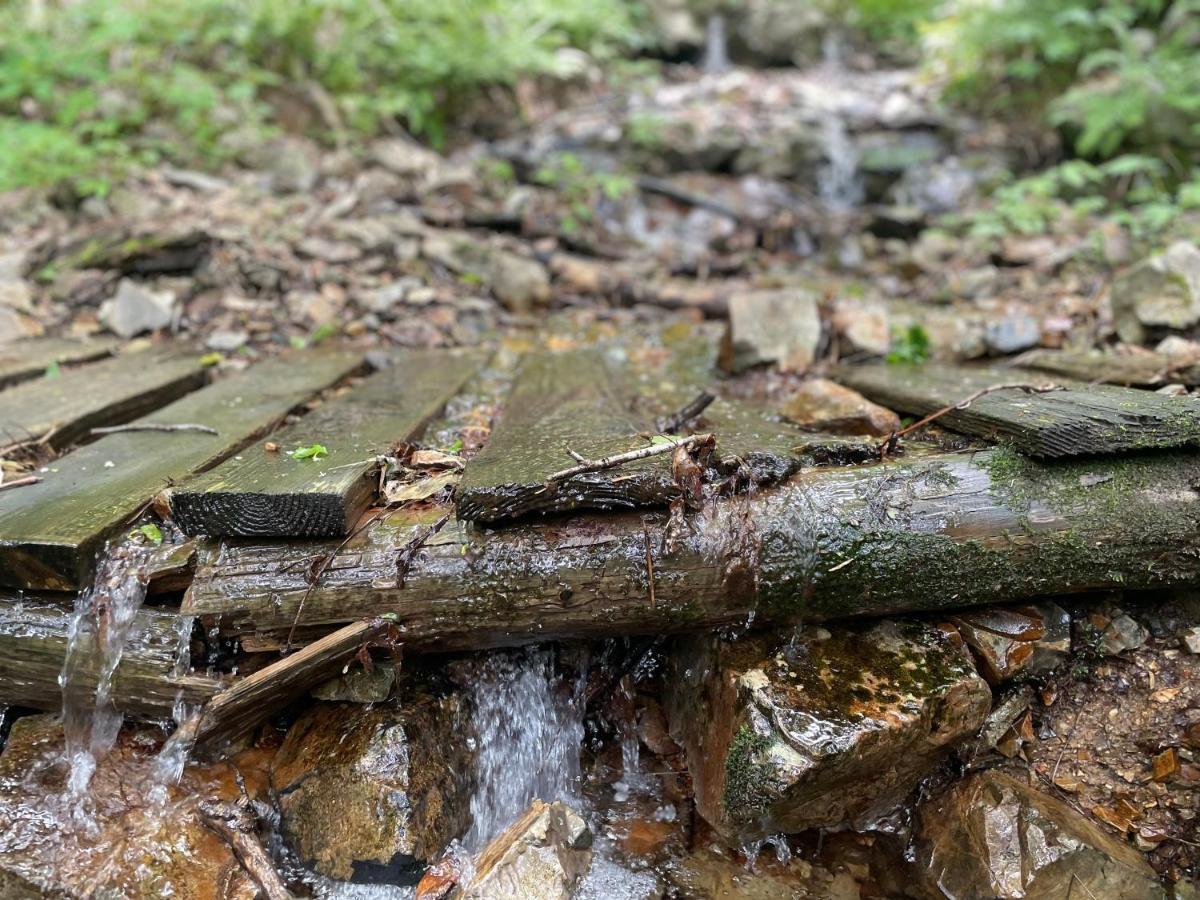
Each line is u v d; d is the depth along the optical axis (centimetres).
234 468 84
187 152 185
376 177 190
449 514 79
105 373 121
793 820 78
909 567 77
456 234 176
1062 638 83
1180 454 80
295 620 77
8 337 133
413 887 75
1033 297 154
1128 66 203
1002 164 227
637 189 221
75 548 76
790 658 78
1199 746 79
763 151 238
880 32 321
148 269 148
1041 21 227
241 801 79
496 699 85
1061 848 74
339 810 75
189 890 73
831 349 133
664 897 78
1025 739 83
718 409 111
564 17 268
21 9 202
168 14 200
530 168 217
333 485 77
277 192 181
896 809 84
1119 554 78
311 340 142
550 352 139
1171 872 76
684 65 323
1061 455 78
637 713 89
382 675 79
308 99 203
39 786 77
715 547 76
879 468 81
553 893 73
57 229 161
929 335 131
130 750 81
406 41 220
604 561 76
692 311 163
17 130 173
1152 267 125
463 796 80
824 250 204
